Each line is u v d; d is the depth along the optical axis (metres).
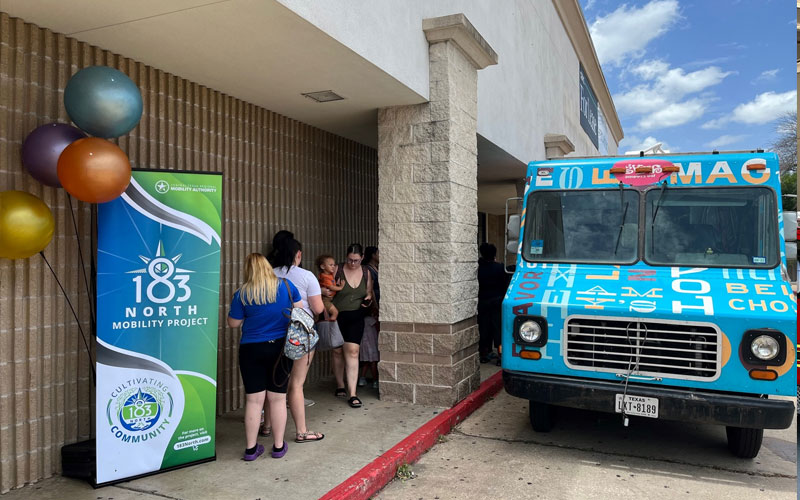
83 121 3.80
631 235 5.35
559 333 4.79
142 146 4.99
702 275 4.91
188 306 4.36
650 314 4.51
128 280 4.09
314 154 7.41
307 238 7.23
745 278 4.80
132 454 4.11
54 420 4.21
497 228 20.91
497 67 9.11
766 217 5.04
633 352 4.61
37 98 4.18
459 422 5.96
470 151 6.74
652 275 5.02
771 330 4.23
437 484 4.42
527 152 10.93
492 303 8.60
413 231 6.26
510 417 6.20
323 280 6.07
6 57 3.94
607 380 4.67
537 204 5.73
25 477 4.02
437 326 6.12
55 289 4.21
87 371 4.46
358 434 5.16
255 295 4.46
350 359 6.12
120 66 4.82
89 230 4.48
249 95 5.96
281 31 4.35
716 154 5.38
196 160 5.55
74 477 4.15
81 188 3.60
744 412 4.25
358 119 7.00
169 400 4.27
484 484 4.42
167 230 4.27
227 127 5.94
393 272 6.32
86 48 4.55
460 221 6.39
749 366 4.27
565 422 6.03
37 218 3.61
